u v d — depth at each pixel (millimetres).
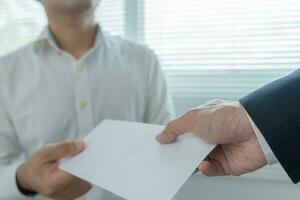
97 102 1108
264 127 613
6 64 1127
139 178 597
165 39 1465
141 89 1184
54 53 1145
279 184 1292
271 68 1305
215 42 1384
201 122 652
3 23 1653
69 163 715
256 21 1317
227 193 1361
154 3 1483
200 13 1406
